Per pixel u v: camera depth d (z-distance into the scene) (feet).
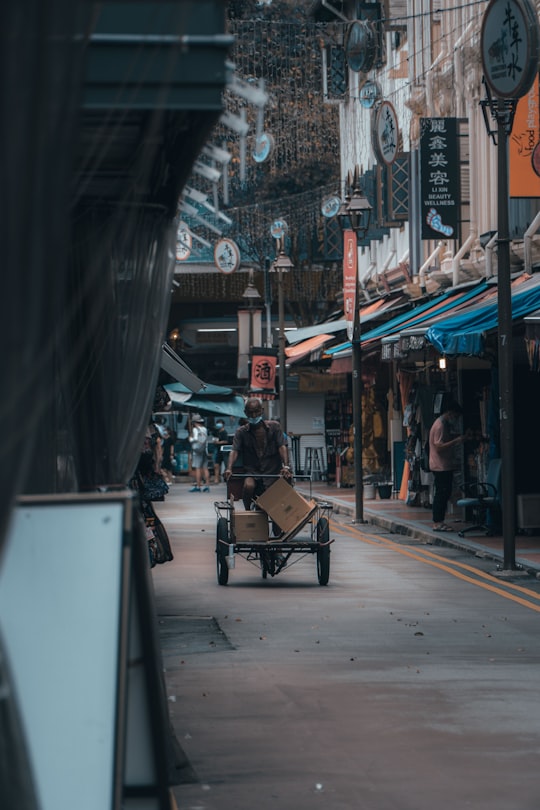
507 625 50.08
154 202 25.52
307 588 62.34
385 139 121.19
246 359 187.83
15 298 12.53
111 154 23.24
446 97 114.93
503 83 67.10
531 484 88.79
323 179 187.11
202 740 31.48
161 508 128.57
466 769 28.73
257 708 35.06
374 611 54.03
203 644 45.62
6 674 14.51
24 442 12.80
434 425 89.92
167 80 14.62
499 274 68.03
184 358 226.38
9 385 12.55
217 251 173.68
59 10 12.92
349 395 157.28
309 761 29.45
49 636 18.22
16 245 12.50
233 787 27.30
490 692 37.09
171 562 75.56
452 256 114.21
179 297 226.58
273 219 190.90
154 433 81.56
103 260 23.89
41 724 18.11
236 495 65.10
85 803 18.07
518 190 82.28
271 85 155.94
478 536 86.22
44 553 18.30
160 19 16.37
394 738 31.63
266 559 65.26
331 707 35.14
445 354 78.28
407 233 140.26
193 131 22.81
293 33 152.46
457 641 46.21
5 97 12.32
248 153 150.41
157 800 19.98
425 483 114.52
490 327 76.07
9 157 12.39
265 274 204.44
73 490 23.79
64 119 13.17
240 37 146.20
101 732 18.16
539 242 88.84
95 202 24.31
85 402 24.56
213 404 118.42
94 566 18.34
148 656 20.04
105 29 18.70
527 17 65.87
